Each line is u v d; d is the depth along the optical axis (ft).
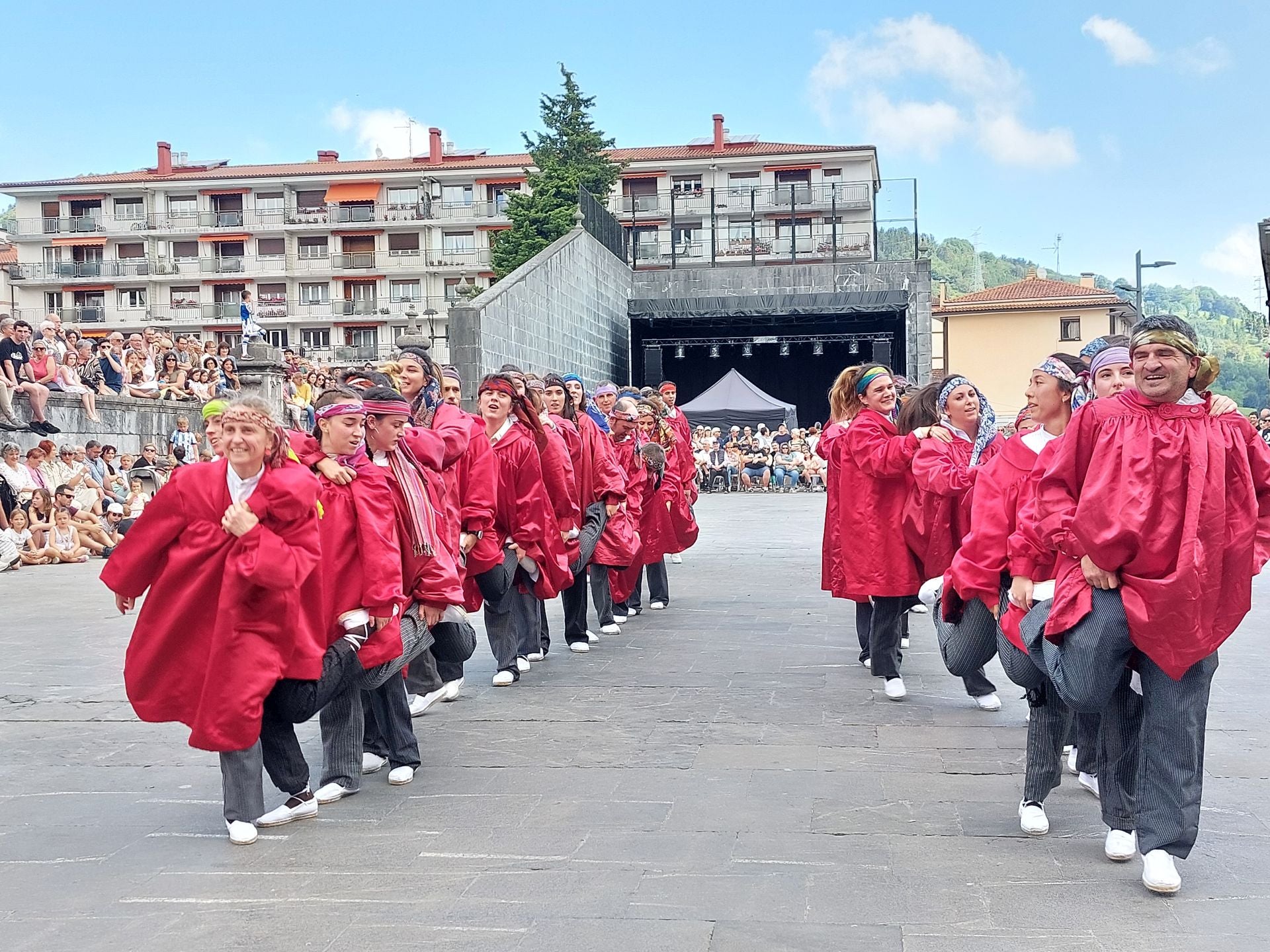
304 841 14.57
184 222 230.48
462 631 19.29
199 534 14.20
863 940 11.22
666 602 35.32
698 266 109.60
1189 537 11.85
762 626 31.45
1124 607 12.25
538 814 15.42
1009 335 191.01
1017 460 15.76
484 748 18.94
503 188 228.84
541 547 24.18
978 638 17.07
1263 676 23.81
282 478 14.25
